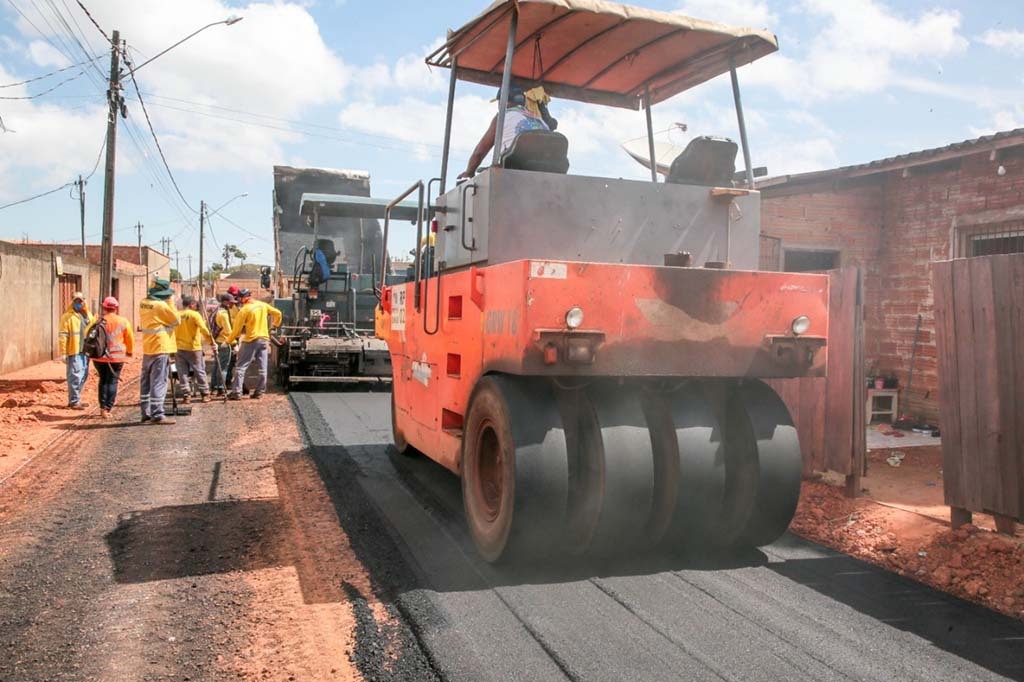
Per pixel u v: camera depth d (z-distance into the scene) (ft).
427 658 11.48
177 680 10.94
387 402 41.88
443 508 19.99
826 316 15.71
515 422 14.48
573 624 12.66
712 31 17.83
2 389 44.34
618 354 14.16
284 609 13.42
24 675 11.10
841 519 18.72
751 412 16.20
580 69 21.31
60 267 66.33
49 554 16.46
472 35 18.75
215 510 19.89
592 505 14.93
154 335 33.83
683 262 15.61
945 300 17.12
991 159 28.58
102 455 27.07
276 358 51.08
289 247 59.67
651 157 23.00
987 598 13.91
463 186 17.63
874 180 34.50
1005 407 15.83
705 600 13.80
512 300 14.19
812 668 11.19
